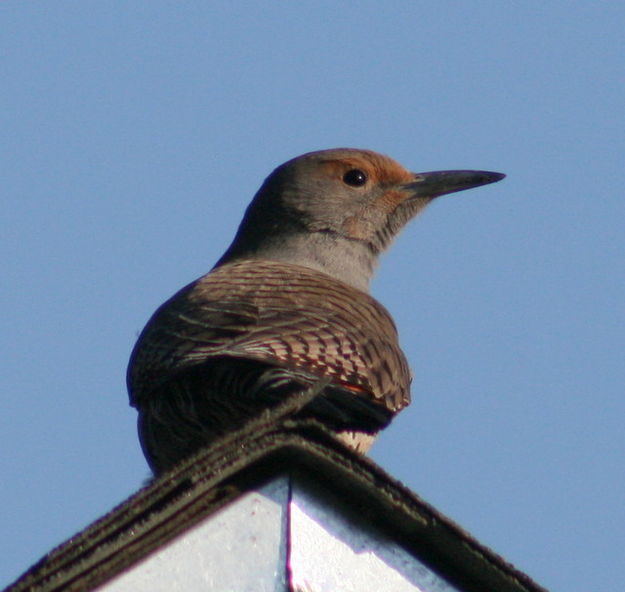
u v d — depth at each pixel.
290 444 8.80
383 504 8.89
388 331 14.98
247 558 8.74
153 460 13.70
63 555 8.58
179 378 13.13
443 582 8.98
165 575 8.72
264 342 13.27
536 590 8.86
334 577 8.80
